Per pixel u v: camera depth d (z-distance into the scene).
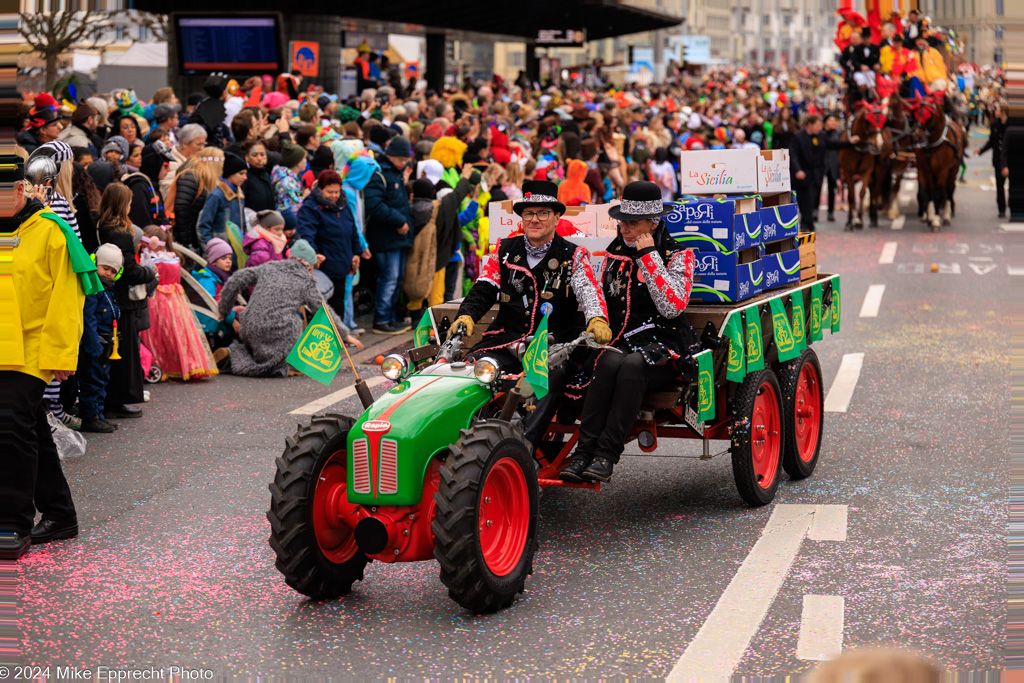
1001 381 9.49
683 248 5.88
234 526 6.06
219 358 10.14
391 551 4.79
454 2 25.52
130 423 8.28
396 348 11.11
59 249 5.55
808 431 7.09
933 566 5.34
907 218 22.66
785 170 7.34
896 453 7.45
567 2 28.69
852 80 21.73
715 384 6.05
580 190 13.15
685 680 4.15
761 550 5.62
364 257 11.27
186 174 10.57
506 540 4.97
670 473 7.21
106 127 12.42
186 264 10.44
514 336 5.63
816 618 4.72
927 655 4.32
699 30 74.38
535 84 35.34
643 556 5.58
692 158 7.04
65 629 4.66
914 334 11.58
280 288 9.93
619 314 5.79
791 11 85.06
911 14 20.91
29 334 5.57
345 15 24.75
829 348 11.00
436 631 4.66
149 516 6.21
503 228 6.54
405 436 4.72
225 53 20.39
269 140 12.30
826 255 17.59
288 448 4.95
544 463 6.10
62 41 24.88
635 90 35.06
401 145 11.45
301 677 4.21
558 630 4.66
